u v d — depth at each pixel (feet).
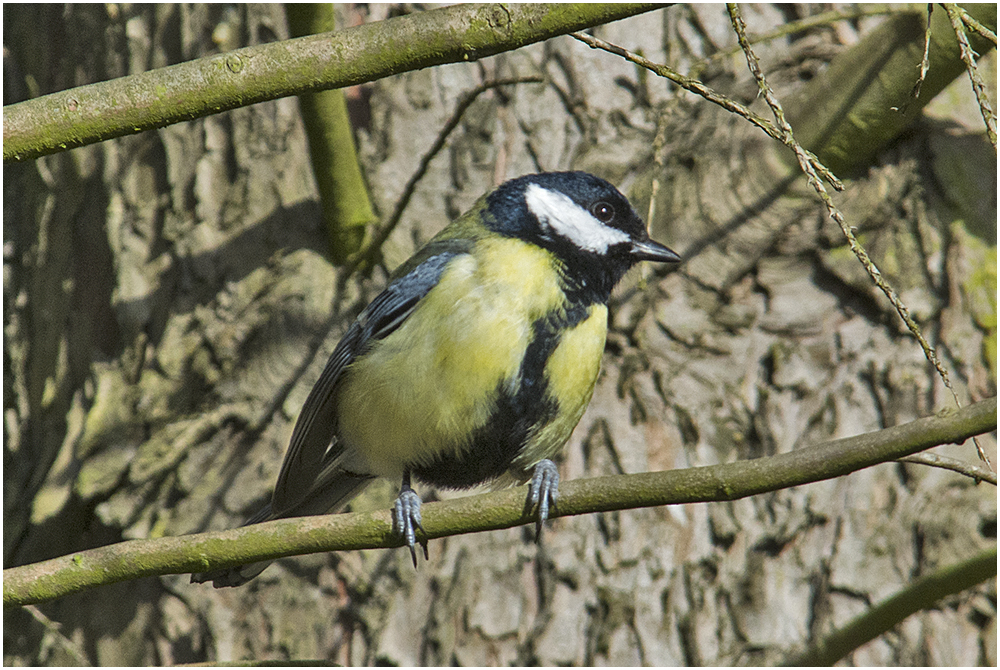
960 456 25.17
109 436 26.04
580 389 21.68
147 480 25.21
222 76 13.88
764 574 24.34
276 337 25.93
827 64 26.58
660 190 26.25
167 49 28.63
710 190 26.13
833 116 25.58
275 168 27.30
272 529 16.75
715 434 24.63
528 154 26.78
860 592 24.06
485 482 23.04
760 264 25.90
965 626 24.44
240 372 25.89
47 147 13.78
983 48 24.02
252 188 27.25
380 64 14.02
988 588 24.62
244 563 16.69
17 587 16.08
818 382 25.04
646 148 26.63
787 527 24.71
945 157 26.35
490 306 20.74
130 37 28.86
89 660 25.76
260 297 26.35
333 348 25.75
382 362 21.16
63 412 27.78
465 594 24.47
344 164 24.90
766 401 24.91
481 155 26.78
